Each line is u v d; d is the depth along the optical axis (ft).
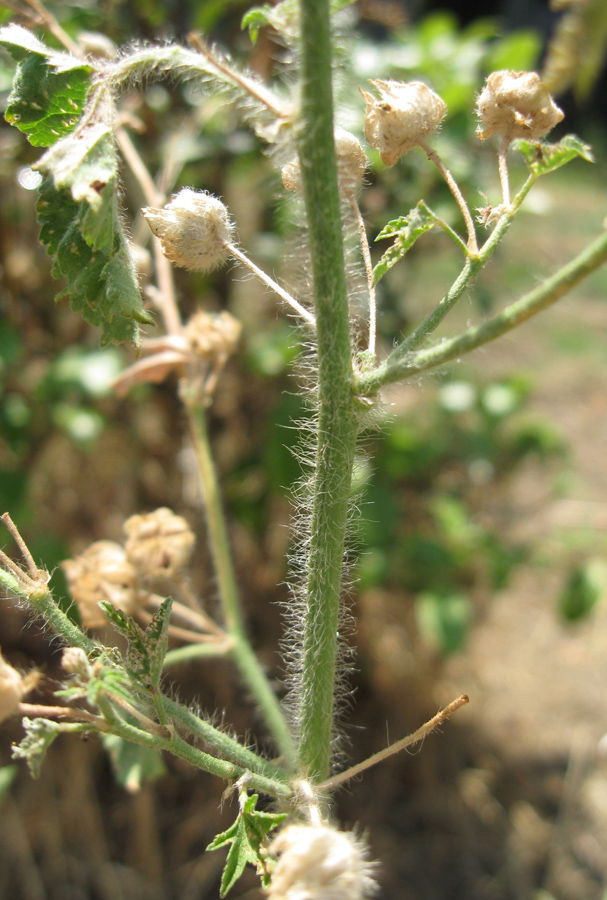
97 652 0.49
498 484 1.51
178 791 1.37
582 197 3.49
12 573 0.50
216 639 0.67
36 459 1.17
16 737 1.25
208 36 1.10
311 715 0.53
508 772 1.53
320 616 0.52
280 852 0.52
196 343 0.72
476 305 1.54
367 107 0.52
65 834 1.29
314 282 0.48
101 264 0.50
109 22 1.06
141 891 1.28
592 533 1.56
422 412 1.48
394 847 1.41
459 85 1.06
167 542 0.65
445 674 1.60
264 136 0.46
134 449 1.24
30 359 1.17
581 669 1.73
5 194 1.08
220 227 0.52
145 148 1.10
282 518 1.29
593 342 2.69
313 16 0.45
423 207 0.48
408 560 1.21
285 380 1.25
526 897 1.36
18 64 0.52
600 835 1.46
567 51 0.44
